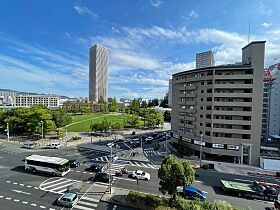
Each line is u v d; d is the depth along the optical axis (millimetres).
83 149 63719
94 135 89375
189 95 62969
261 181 40531
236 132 53656
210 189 35469
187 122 64812
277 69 82000
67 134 89500
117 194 31125
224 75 54812
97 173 37562
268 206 29531
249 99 53188
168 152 63062
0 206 26766
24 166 44594
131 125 114000
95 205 27766
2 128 90438
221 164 51750
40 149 62156
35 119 74312
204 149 57625
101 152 60688
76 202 28391
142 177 38406
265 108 84875
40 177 38000
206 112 57500
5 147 63375
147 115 119938
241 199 31703
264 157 51219
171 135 75375
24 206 27000
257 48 52188
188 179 26578
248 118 53062
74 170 42750
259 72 52125
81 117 157750
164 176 26375
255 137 52406
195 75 62125
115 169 44562
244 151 53406
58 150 61688
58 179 37250
